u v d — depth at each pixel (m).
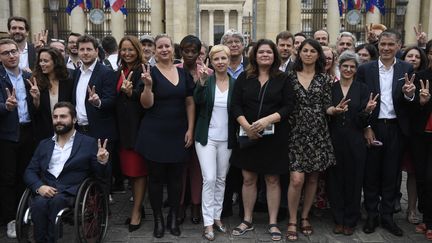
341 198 6.45
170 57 6.12
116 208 7.66
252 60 6.10
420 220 6.93
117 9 20.48
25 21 7.61
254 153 6.04
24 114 6.48
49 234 5.28
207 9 61.09
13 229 6.36
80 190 5.30
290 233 6.22
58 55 6.43
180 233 6.41
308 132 5.98
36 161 5.77
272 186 6.25
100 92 6.39
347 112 6.17
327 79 6.15
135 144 6.18
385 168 6.45
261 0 26.97
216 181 6.40
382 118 6.37
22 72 6.58
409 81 5.89
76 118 6.25
